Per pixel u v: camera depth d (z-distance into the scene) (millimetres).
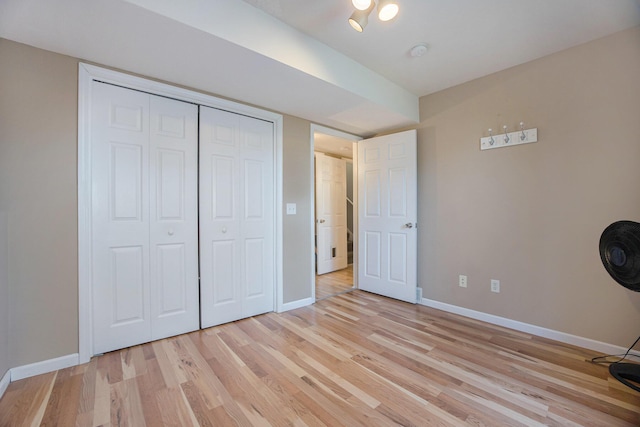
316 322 2535
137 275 2057
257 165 2701
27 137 1621
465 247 2701
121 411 1375
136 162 2047
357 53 2195
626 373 1591
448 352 1984
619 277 1635
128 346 2020
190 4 1445
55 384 1574
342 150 4801
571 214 2109
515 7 1683
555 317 2182
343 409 1407
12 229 1574
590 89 2023
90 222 1856
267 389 1561
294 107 2639
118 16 1365
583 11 1713
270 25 1766
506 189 2432
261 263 2746
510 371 1742
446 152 2838
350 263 5535
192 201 2311
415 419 1338
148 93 2096
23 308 1606
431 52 2182
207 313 2395
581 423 1307
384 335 2266
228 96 2385
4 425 1272
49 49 1671
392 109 2689
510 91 2406
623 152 1903
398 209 3158
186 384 1599
